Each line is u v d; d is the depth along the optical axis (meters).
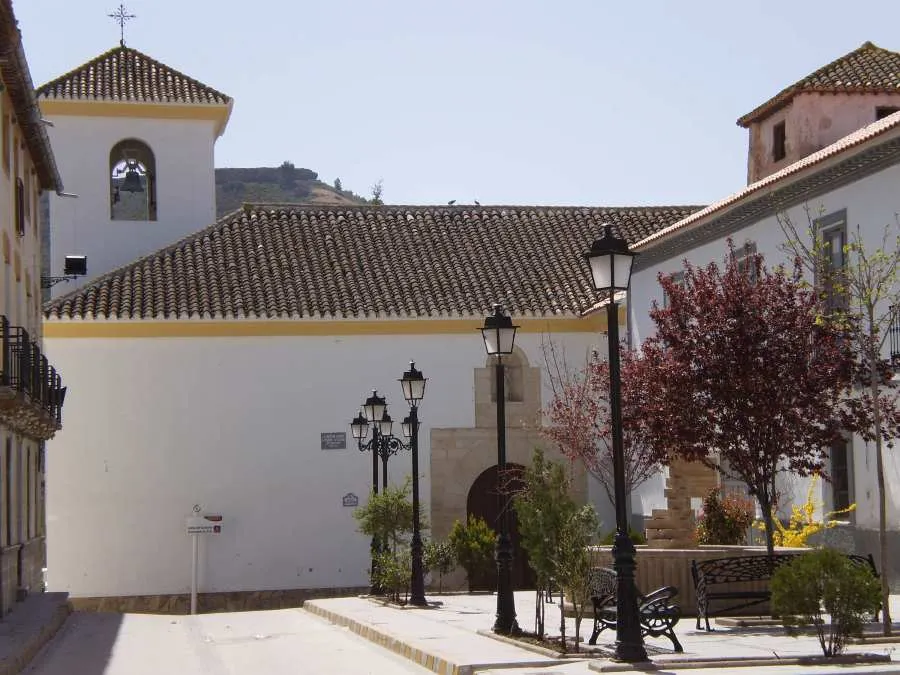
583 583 14.84
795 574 13.33
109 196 37.34
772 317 18.14
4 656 15.61
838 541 22.81
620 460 13.60
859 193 22.08
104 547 31.14
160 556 31.31
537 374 33.25
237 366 32.06
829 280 20.42
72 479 31.16
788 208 24.59
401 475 32.59
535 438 33.09
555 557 14.91
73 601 30.88
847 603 13.15
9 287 23.31
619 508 13.49
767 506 18.05
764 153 30.72
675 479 21.42
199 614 29.42
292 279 33.47
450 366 33.00
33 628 19.61
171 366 31.78
